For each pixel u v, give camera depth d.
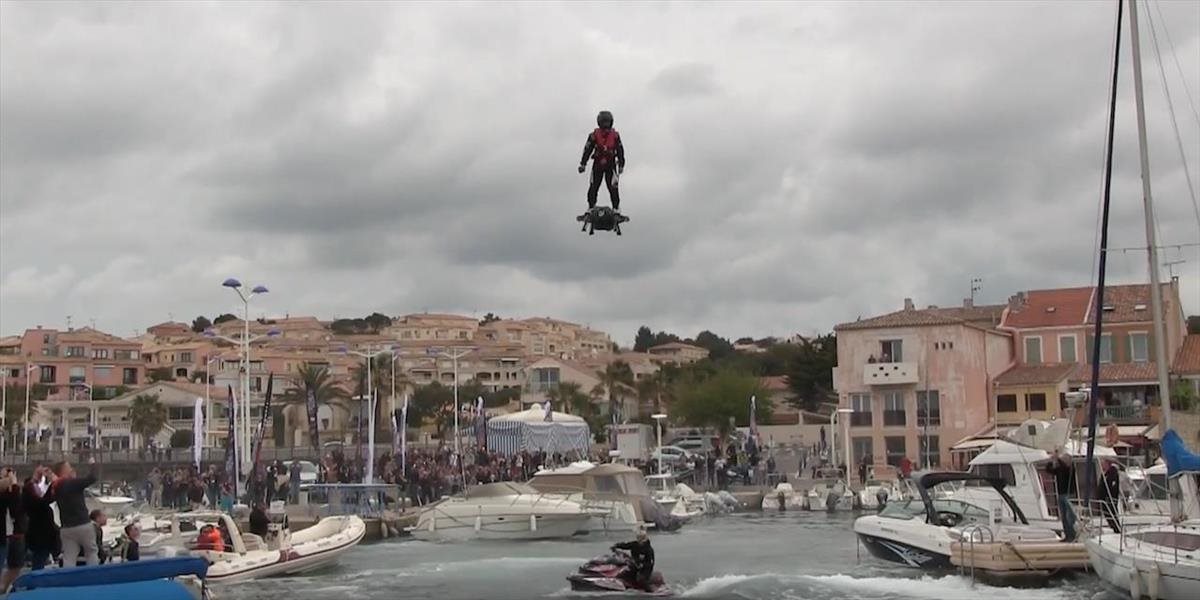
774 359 180.75
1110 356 77.38
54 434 133.50
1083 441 37.03
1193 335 80.75
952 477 32.12
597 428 133.62
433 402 146.88
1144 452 52.66
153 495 55.03
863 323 79.69
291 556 33.22
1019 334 82.38
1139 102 31.11
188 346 179.75
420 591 30.50
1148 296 78.62
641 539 29.83
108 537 33.06
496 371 188.50
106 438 132.88
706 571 34.03
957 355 76.25
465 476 57.09
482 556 39.19
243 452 58.84
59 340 160.50
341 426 134.00
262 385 156.75
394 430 71.19
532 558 38.16
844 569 33.81
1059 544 27.42
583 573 29.73
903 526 32.16
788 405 142.12
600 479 49.16
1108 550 24.69
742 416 117.56
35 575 15.15
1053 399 76.06
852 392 79.31
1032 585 27.30
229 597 29.47
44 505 20.08
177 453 88.94
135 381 162.62
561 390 144.75
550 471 49.91
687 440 106.94
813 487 66.12
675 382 147.25
